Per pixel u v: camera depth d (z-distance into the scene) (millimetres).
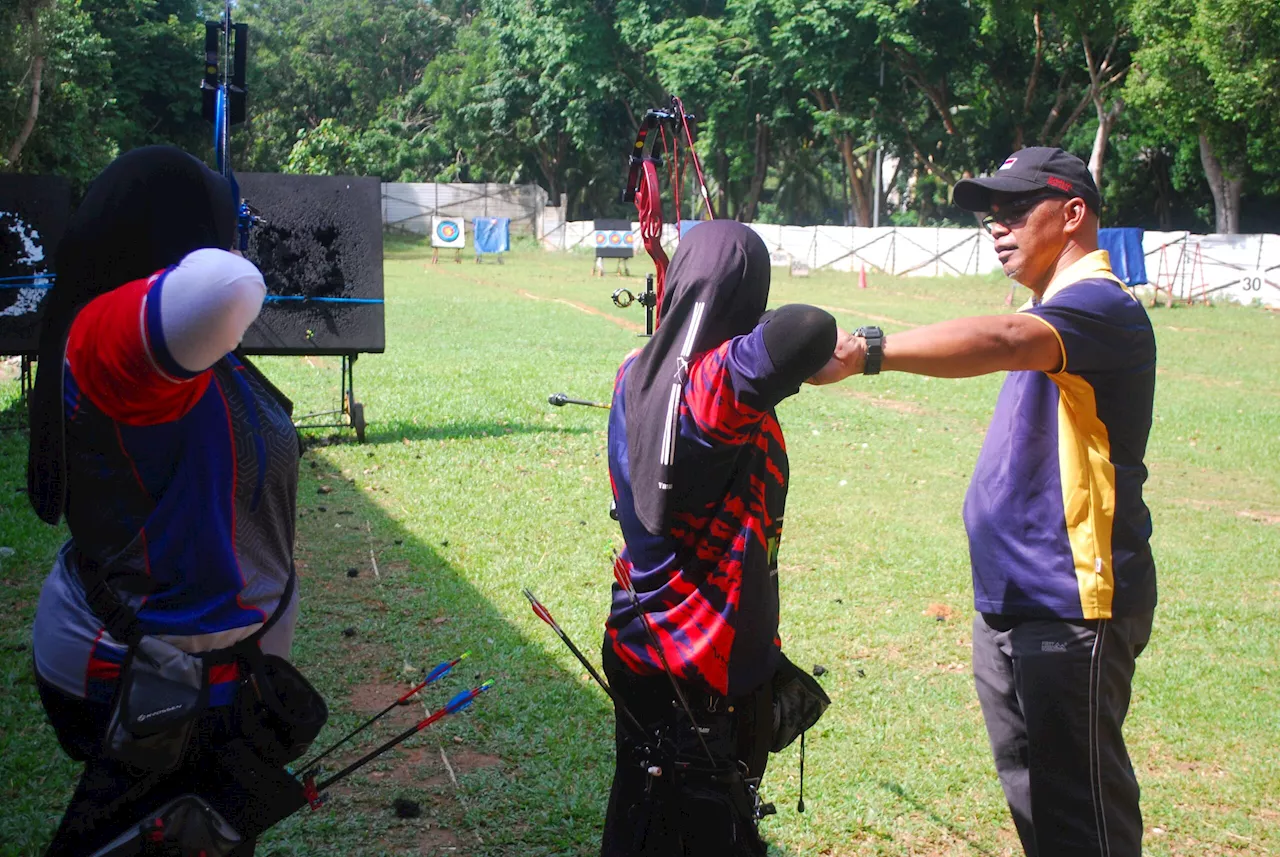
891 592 6781
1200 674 5676
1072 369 2730
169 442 2184
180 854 2148
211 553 2223
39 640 2273
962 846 3984
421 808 4004
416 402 12367
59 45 31312
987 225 3166
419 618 5930
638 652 2518
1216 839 4098
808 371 2223
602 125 53031
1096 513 2873
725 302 2414
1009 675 3098
